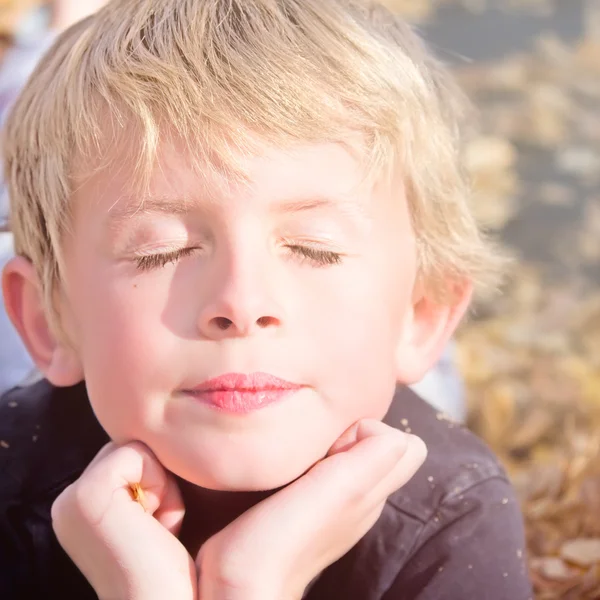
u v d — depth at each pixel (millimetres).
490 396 1326
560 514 946
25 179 817
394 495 810
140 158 748
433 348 822
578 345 1531
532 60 2510
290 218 748
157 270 750
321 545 761
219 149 742
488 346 1491
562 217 1927
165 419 748
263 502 762
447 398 1073
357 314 756
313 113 754
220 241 744
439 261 820
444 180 821
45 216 797
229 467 739
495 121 2217
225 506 806
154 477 777
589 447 992
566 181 2057
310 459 755
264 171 742
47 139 792
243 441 738
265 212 744
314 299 748
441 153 819
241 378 735
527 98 2312
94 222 765
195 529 814
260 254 743
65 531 774
